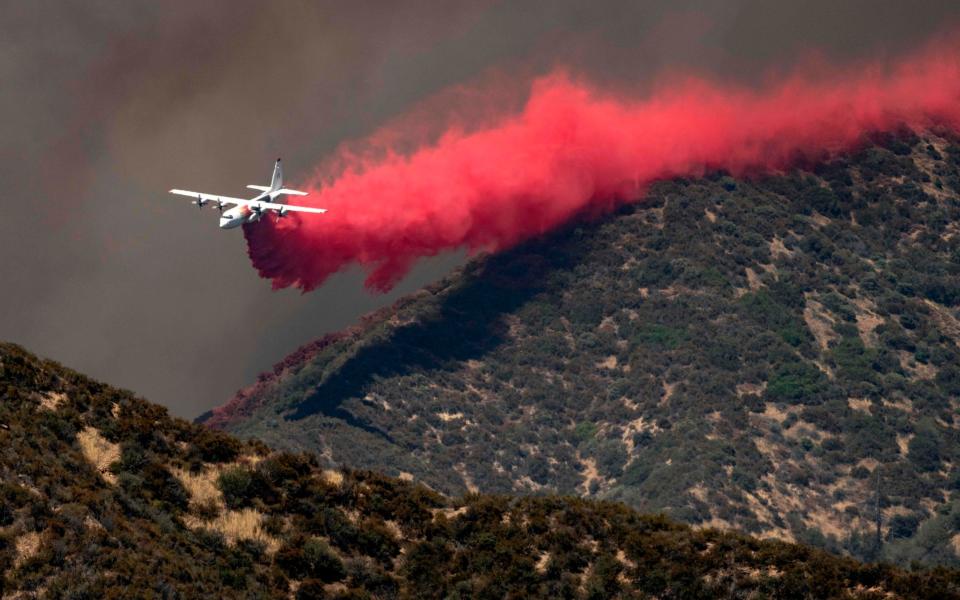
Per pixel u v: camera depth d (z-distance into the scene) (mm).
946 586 126188
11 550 109062
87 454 127062
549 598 124875
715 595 124438
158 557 115062
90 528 113625
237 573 119812
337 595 122125
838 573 126812
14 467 117188
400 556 130000
